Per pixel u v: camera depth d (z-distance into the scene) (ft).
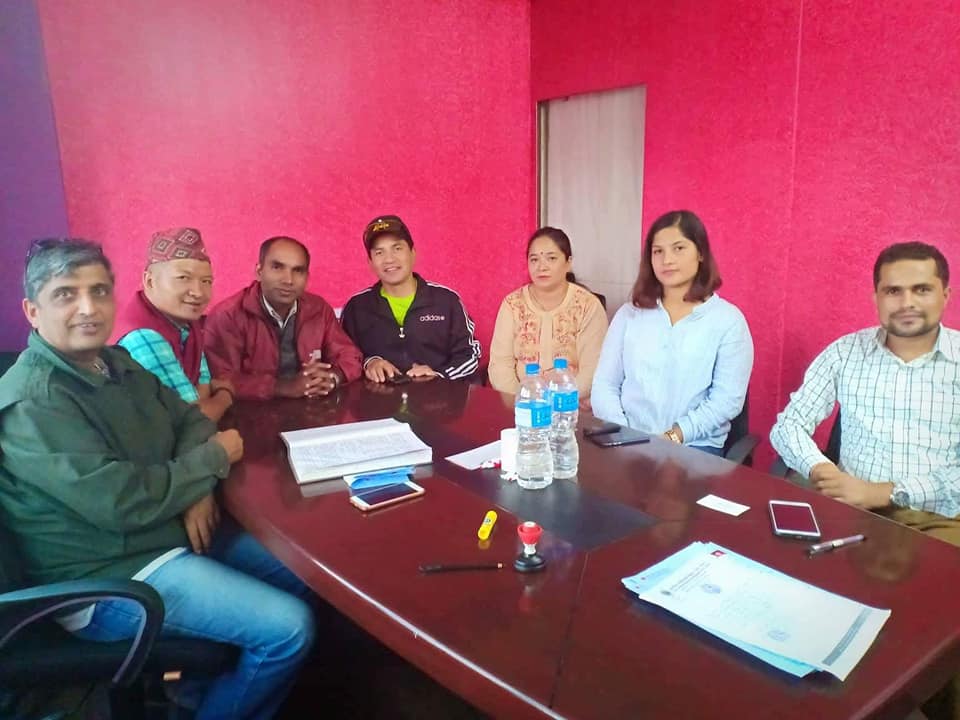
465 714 6.06
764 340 10.27
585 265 13.60
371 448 5.77
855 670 2.92
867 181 8.73
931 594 3.51
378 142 12.17
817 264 9.43
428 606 3.51
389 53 12.01
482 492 4.96
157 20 9.91
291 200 11.48
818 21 8.92
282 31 10.94
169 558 5.18
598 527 4.36
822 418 6.95
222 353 8.46
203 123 10.50
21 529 4.89
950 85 7.82
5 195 8.85
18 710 5.04
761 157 9.87
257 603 4.94
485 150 13.46
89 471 4.75
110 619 4.86
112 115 9.78
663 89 11.09
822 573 3.72
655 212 11.57
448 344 9.99
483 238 13.78
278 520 4.57
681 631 3.24
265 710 5.14
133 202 10.14
